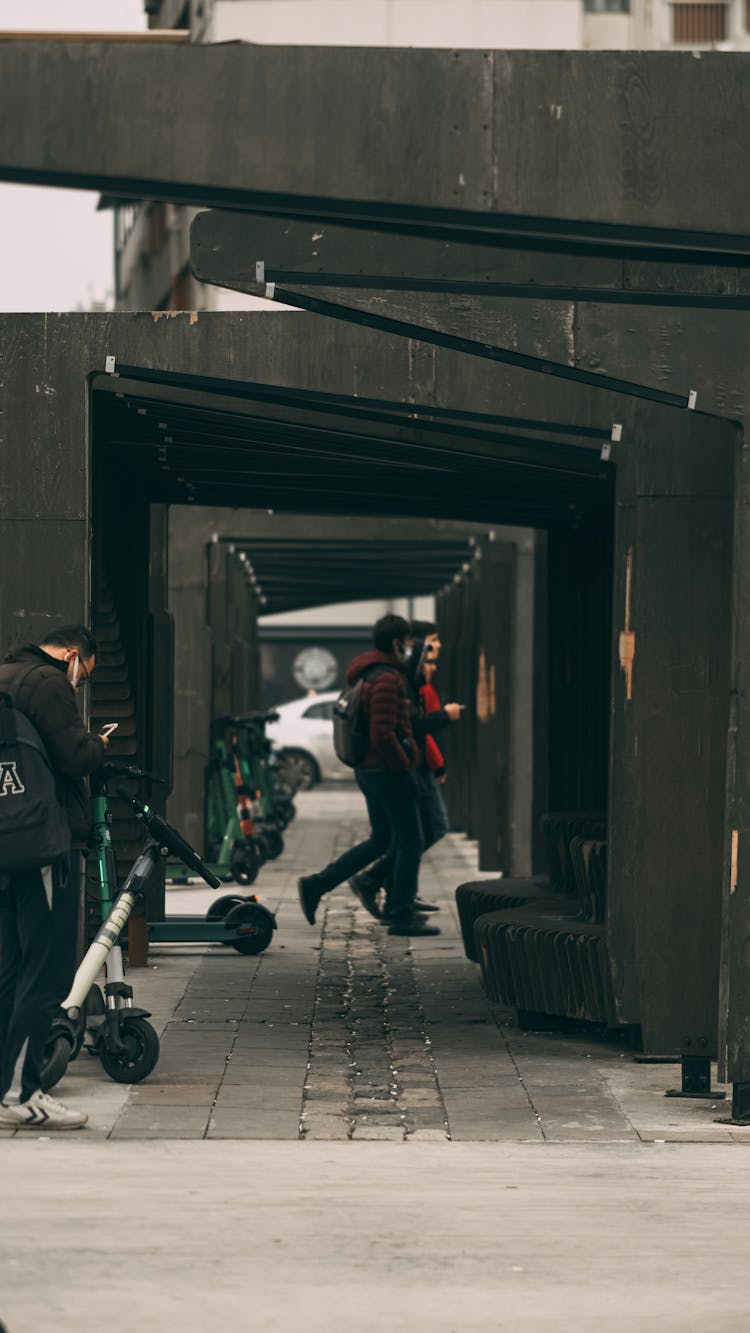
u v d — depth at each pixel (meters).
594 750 14.72
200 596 19.98
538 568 17.03
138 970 13.23
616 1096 9.23
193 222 9.02
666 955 9.98
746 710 8.74
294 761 39.00
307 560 26.06
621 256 7.85
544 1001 10.74
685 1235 6.60
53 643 8.59
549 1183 7.41
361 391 9.93
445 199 7.09
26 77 6.75
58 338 10.14
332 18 33.75
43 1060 8.57
